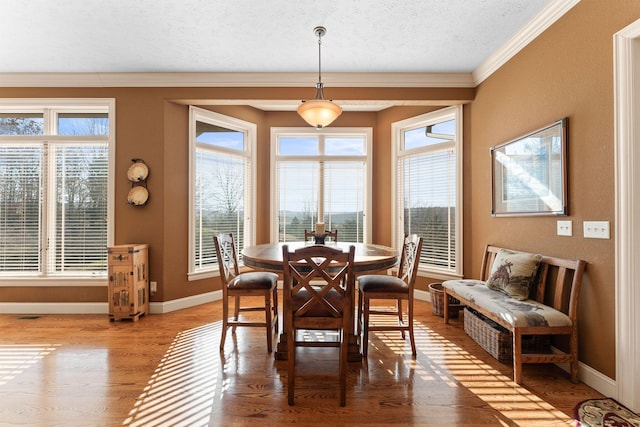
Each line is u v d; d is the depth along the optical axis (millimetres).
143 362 2291
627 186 1755
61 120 3521
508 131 2875
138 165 3408
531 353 2285
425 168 4000
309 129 4500
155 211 3430
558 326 2010
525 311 2084
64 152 3473
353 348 2314
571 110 2154
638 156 1738
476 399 1850
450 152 3744
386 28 2590
